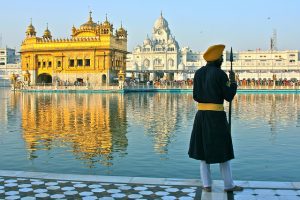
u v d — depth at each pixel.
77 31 88.31
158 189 9.24
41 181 9.89
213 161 8.70
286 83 86.94
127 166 13.58
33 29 91.69
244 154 15.48
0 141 18.42
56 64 88.25
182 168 13.31
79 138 19.27
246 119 28.39
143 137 19.66
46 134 20.61
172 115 31.16
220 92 8.84
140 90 81.75
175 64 167.88
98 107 39.31
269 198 8.52
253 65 148.12
